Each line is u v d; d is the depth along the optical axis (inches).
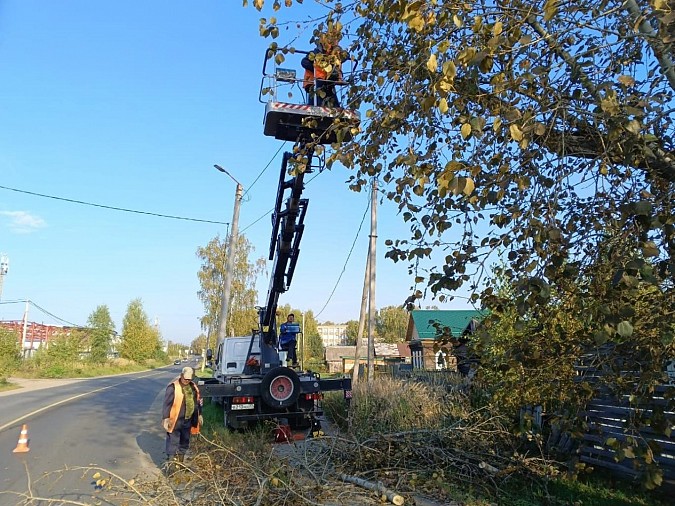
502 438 306.8
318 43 219.9
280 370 455.5
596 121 148.4
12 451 392.5
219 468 248.7
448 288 164.2
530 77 143.6
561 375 185.8
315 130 298.5
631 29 152.5
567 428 184.4
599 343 130.3
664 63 151.6
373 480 275.1
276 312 522.0
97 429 501.0
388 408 392.2
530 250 170.9
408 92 177.8
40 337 2763.3
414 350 1150.3
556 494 262.7
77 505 244.8
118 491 262.8
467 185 122.0
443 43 140.1
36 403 758.5
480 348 183.2
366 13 191.0
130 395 891.4
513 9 149.0
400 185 169.2
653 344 152.3
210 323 1752.0
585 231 169.6
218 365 678.5
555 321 174.9
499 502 251.9
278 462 255.1
